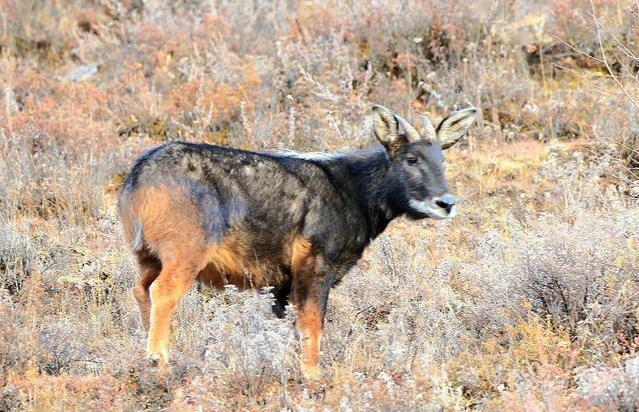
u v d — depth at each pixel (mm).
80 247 38469
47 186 43125
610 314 28969
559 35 53469
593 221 33500
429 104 51312
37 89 54250
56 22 65438
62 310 33469
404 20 55188
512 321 30328
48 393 25594
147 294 29953
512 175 45031
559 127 48906
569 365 27094
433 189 31391
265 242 30047
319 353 29922
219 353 28000
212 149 29812
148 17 61656
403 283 34094
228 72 52625
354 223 31234
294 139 46719
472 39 54625
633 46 51531
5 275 35594
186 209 28750
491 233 35781
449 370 27547
